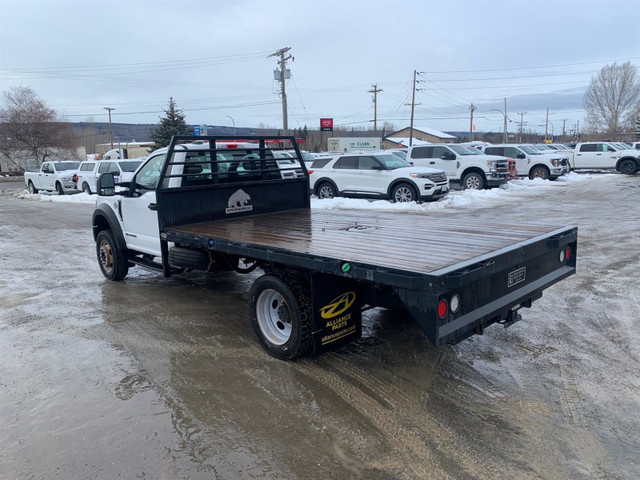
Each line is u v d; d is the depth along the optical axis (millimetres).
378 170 16078
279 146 8211
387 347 4715
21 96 54906
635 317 5336
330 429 3348
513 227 5000
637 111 70812
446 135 100312
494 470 2893
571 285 6551
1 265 8664
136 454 3109
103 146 85250
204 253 5387
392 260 3479
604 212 13273
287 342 4309
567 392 3781
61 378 4195
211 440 3250
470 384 3947
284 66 35344
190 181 5922
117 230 6910
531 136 124812
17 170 59344
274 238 4617
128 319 5656
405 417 3480
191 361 4488
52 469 2977
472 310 3441
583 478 2812
